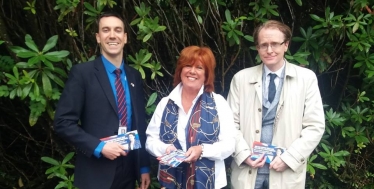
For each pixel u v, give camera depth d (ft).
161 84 10.36
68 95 7.54
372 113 10.50
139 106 8.25
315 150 10.47
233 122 8.03
